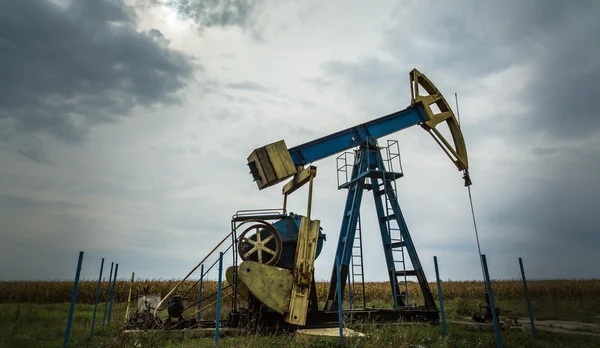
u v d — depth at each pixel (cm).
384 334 848
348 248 1167
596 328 1205
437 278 886
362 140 1261
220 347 754
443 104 1416
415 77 1389
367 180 1335
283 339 829
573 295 2725
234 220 1005
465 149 1383
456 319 1440
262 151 1041
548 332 1066
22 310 1508
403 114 1346
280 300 900
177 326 963
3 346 815
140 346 833
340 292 780
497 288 3036
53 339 907
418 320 1085
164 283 2694
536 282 4259
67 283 2923
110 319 1234
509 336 906
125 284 2648
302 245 941
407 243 1205
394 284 1212
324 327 980
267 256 982
